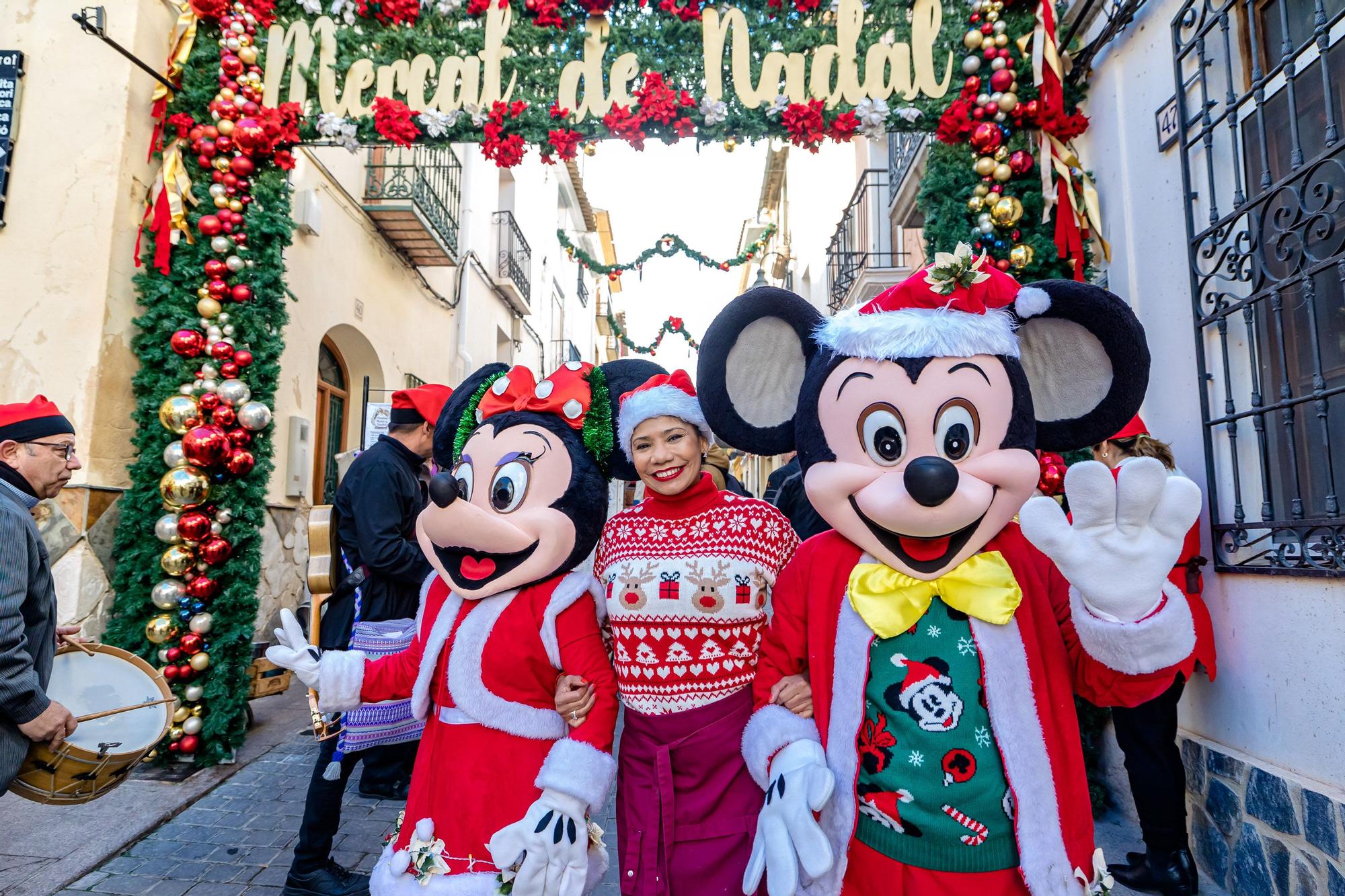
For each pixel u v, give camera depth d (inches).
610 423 82.4
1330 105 93.2
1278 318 100.7
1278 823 98.3
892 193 325.7
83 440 158.9
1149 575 55.8
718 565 76.5
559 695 71.2
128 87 168.2
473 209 449.7
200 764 155.6
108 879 110.7
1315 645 94.7
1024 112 148.7
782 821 60.2
